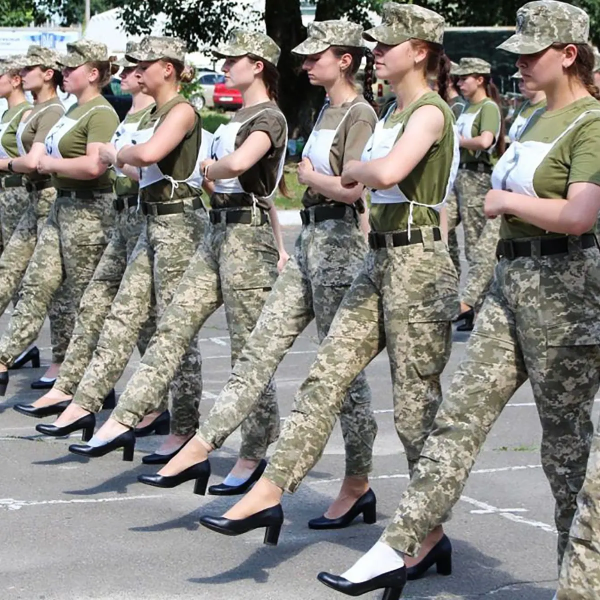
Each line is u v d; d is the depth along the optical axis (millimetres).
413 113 5770
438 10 35500
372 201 5953
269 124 7070
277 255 7352
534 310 5121
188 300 7379
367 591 5152
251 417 7414
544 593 5926
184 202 7812
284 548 6531
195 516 7094
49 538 6660
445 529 6898
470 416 5203
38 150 9641
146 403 7348
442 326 5887
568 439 5230
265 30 34125
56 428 7957
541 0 5258
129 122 8367
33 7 39438
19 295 9648
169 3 33219
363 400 6785
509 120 17234
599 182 4980
